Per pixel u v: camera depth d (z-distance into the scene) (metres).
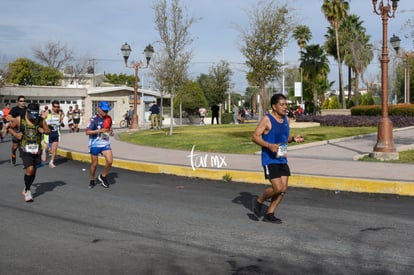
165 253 5.65
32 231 6.68
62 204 8.58
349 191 9.71
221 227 6.86
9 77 47.72
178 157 14.80
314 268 5.08
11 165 14.43
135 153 16.30
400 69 57.66
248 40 20.86
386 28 12.95
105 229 6.78
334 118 30.20
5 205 8.47
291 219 7.33
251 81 21.30
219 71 63.28
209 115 60.97
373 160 12.82
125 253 5.66
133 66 33.50
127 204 8.58
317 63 61.38
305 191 9.80
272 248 5.82
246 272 4.98
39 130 8.77
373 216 7.50
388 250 5.69
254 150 15.70
